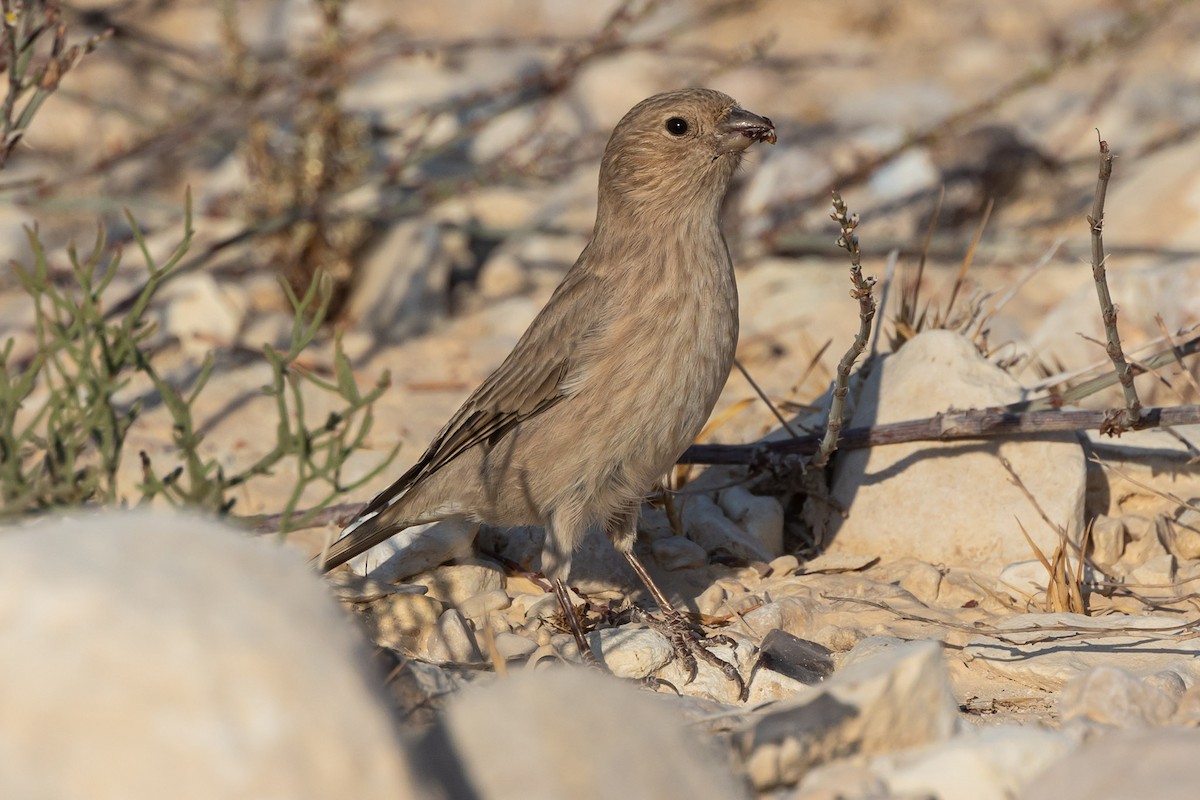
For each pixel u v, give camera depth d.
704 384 9.90
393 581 10.47
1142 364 10.77
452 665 8.59
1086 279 17.72
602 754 5.48
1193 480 11.25
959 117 17.73
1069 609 9.70
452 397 15.40
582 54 17.86
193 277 17.58
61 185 17.73
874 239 18.55
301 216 17.25
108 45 22.70
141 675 4.75
